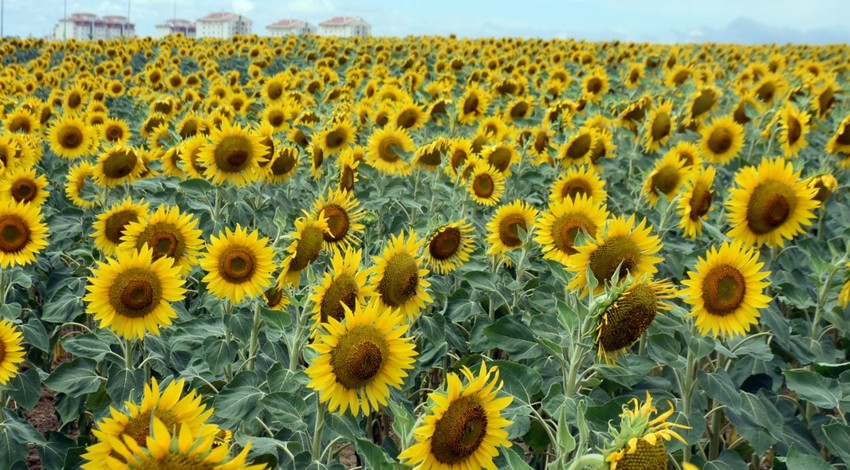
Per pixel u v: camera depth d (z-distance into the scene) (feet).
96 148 30.76
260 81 65.31
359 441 9.21
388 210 25.75
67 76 71.51
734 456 13.98
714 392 13.47
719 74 65.62
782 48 123.75
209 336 14.44
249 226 22.16
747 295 12.89
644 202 22.81
